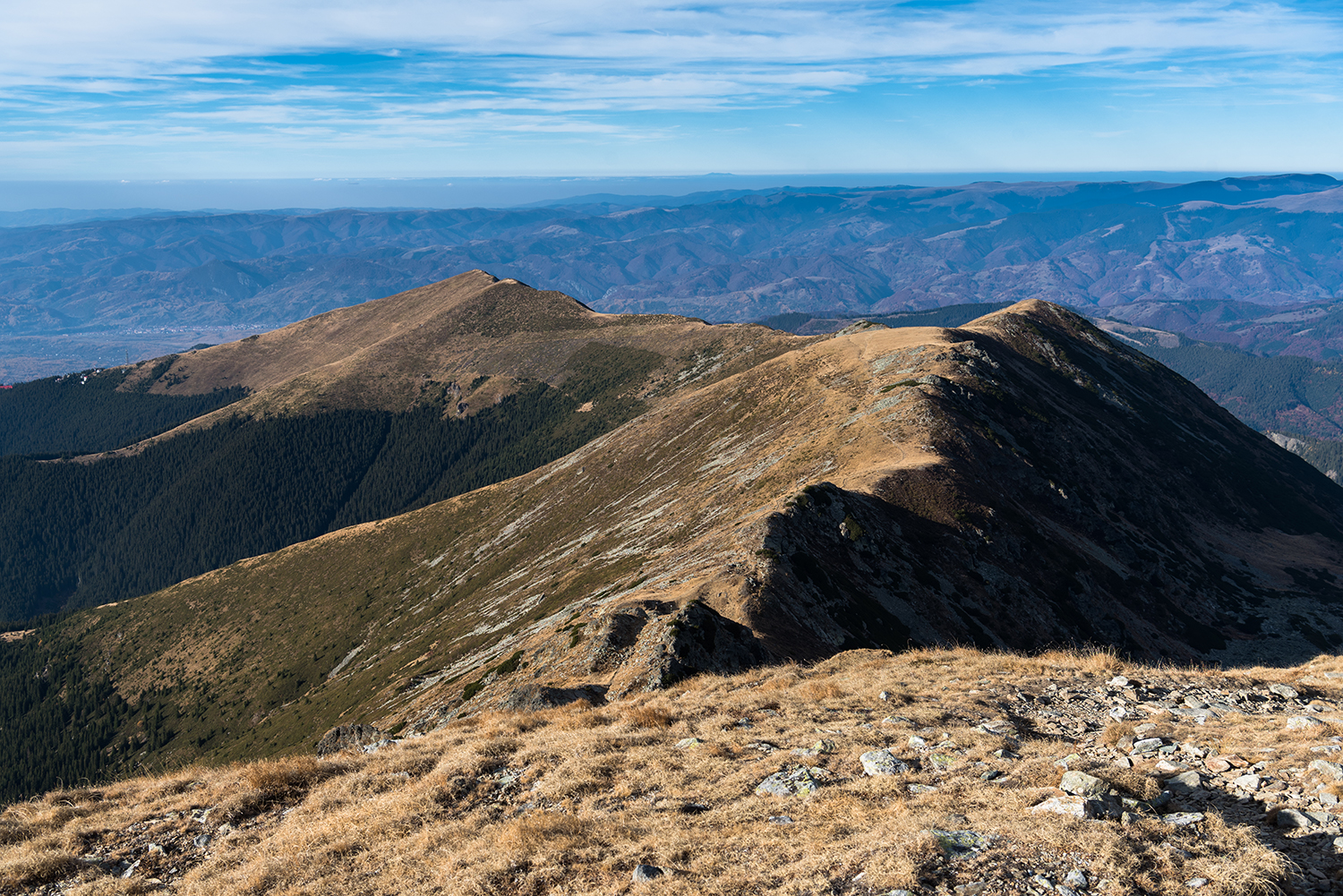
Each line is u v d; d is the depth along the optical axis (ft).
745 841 40.09
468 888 39.75
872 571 222.28
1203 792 39.70
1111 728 51.93
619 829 44.19
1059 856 33.22
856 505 247.29
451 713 173.37
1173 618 300.81
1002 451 337.11
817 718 61.72
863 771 48.19
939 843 34.71
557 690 100.27
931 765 47.47
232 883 44.80
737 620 165.68
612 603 189.88
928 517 265.34
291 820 52.90
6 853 50.72
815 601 185.37
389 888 41.98
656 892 36.22
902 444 323.16
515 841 43.55
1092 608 264.31
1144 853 33.22
